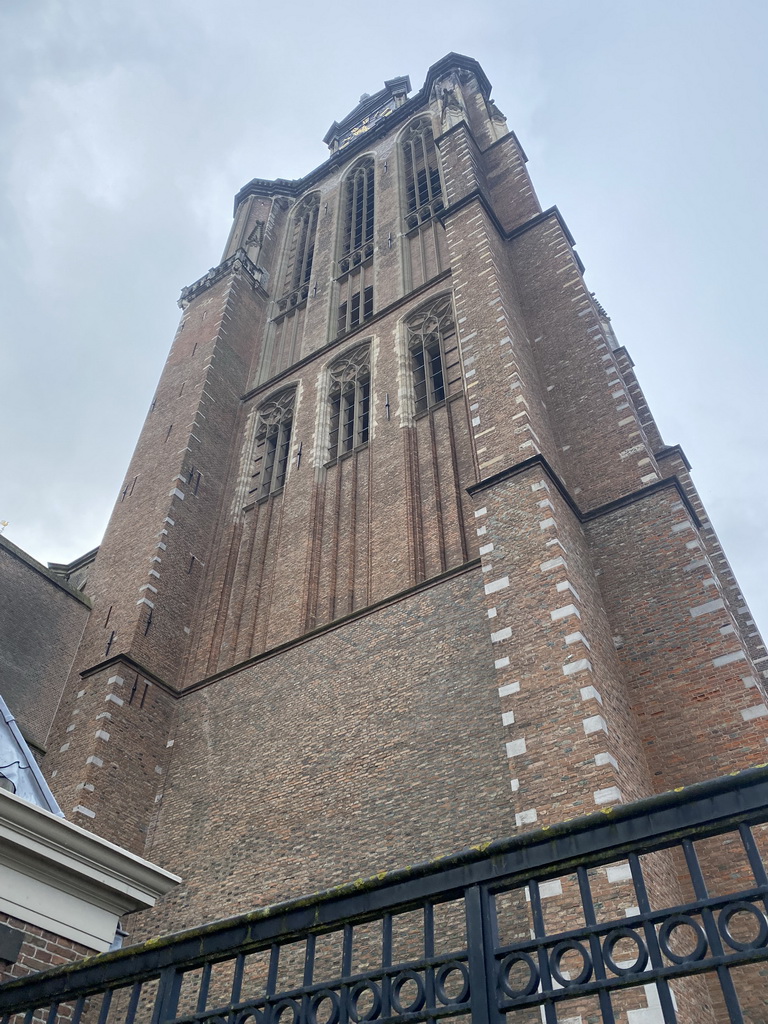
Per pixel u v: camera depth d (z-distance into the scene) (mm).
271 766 18625
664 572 17562
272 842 16984
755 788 4062
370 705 17906
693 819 4176
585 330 25391
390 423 26219
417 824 14992
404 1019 4363
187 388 33094
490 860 4773
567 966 10977
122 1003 15992
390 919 4895
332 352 32188
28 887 8305
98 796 19125
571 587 15469
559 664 14203
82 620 25062
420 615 18906
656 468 20953
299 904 5238
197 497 28500
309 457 27906
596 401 23000
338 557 23547
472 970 4383
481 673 16531
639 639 16719
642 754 14844
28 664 22641
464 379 23312
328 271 37906
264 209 47938
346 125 60500
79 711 21578
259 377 34938
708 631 16031
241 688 21406
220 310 36719
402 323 29906
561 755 12953
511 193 34312
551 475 18578
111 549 27594
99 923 8836
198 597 26109
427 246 33906
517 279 29094
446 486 22688
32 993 6258
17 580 23703
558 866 4520
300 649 20875
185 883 17578
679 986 10664
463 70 44500
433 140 40250
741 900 3787
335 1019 4516
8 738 10523
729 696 14898
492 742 15195
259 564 25625
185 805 19562
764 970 11859
